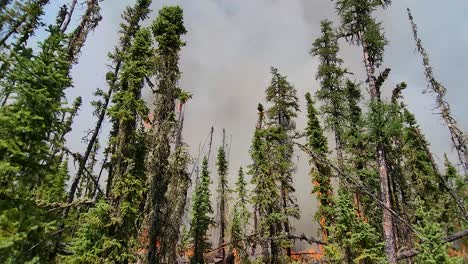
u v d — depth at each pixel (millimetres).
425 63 21344
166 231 17125
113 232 17469
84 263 16094
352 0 17516
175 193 17766
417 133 28000
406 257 15086
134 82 20797
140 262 16609
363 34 17062
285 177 27531
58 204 15992
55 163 10297
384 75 16281
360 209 23531
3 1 16188
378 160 15406
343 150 23250
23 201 9391
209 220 31719
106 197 18984
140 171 19125
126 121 19797
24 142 9539
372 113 15016
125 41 24828
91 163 27203
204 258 32531
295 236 23688
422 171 27422
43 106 9852
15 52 10016
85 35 19750
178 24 21406
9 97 9602
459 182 20812
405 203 23391
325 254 19109
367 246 17188
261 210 26672
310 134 28125
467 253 14734
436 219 23453
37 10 16984
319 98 25281
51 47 10922
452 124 20266
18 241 8750
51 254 15352
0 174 9078
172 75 19641
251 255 26516
